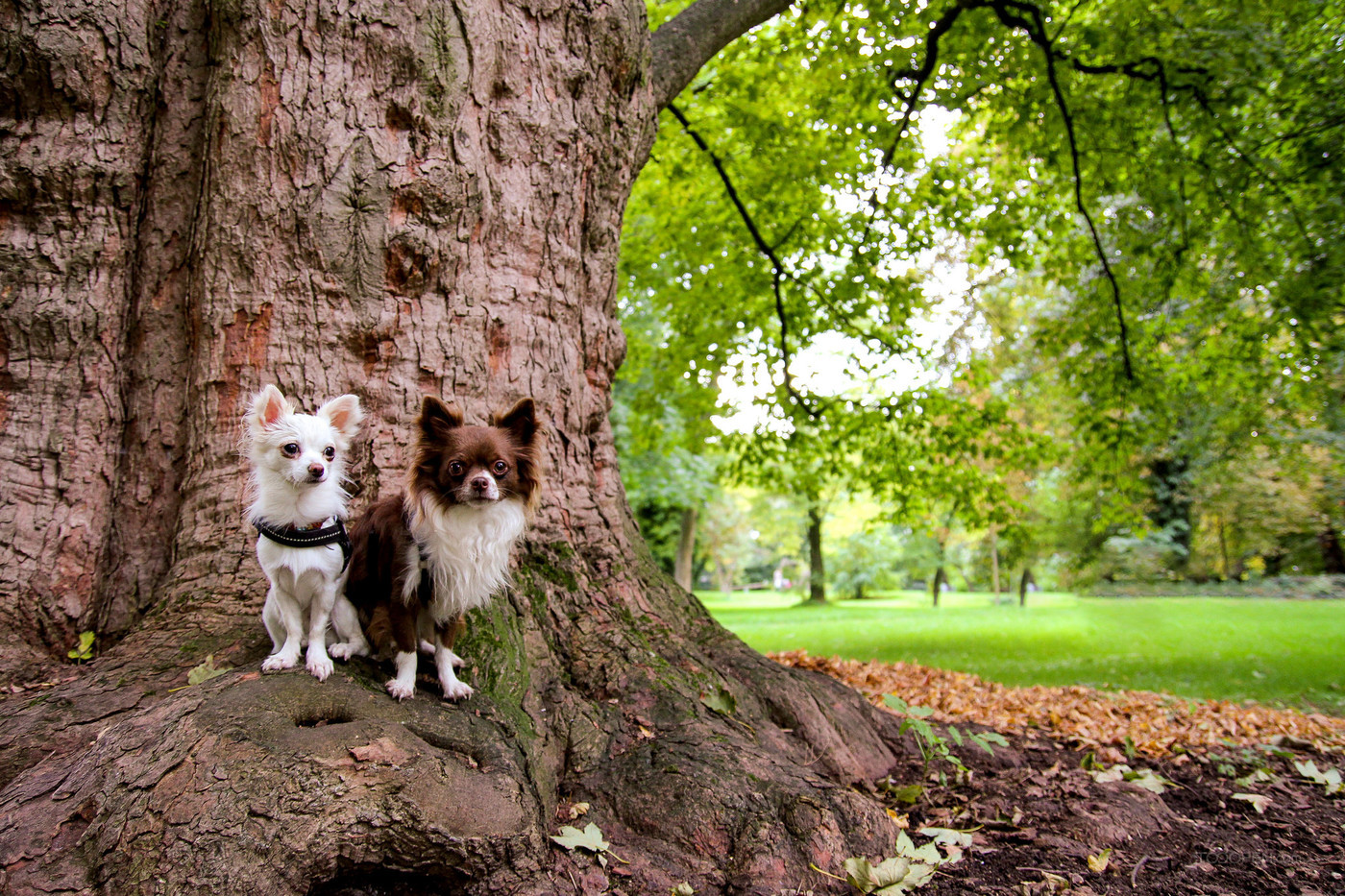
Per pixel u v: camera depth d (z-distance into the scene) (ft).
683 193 35.47
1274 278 32.07
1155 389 35.04
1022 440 34.83
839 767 13.75
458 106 13.69
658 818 10.34
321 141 12.79
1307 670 32.83
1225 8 27.71
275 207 12.66
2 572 11.62
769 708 14.29
